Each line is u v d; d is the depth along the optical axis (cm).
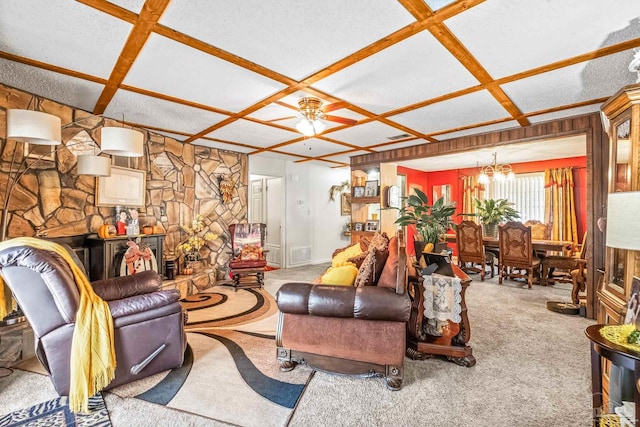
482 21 186
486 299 437
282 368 236
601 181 357
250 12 177
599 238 355
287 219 698
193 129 427
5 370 236
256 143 516
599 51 220
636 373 125
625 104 187
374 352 213
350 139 487
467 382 220
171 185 475
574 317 361
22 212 287
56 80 265
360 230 624
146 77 261
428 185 873
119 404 194
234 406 192
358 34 200
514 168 721
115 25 189
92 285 261
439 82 273
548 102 325
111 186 377
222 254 565
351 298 214
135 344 216
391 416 183
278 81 269
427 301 257
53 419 180
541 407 191
